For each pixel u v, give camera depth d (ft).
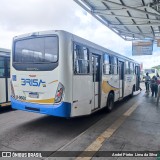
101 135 18.20
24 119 23.85
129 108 32.71
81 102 19.51
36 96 19.10
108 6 33.50
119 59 33.40
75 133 18.85
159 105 35.99
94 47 22.76
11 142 16.21
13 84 21.13
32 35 19.60
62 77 17.49
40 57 18.90
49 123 22.24
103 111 28.50
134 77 48.73
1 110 29.25
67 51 17.67
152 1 29.81
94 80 23.04
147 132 19.34
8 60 27.84
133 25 43.06
